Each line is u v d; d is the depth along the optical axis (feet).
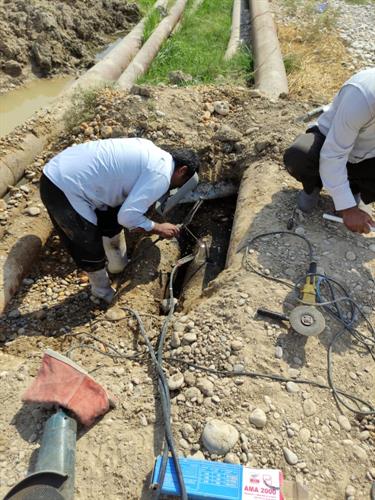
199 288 10.40
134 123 13.67
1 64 20.24
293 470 6.69
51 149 14.02
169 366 7.86
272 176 11.51
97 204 8.89
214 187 12.70
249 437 6.91
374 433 7.26
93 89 15.44
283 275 9.24
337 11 27.48
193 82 18.70
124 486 6.39
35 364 8.16
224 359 7.84
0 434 6.95
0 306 9.93
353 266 9.55
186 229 11.95
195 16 27.14
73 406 6.84
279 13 26.99
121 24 26.91
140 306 9.78
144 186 8.39
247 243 9.86
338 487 6.61
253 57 21.52
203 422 7.06
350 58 22.41
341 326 8.54
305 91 17.99
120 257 10.72
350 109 7.55
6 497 5.64
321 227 10.30
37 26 21.77
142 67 19.94
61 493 5.87
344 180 8.37
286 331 8.27
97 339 8.73
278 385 7.55
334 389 7.61
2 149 13.26
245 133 13.29
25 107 19.31
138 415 7.14
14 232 11.27
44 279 11.11
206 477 6.23
